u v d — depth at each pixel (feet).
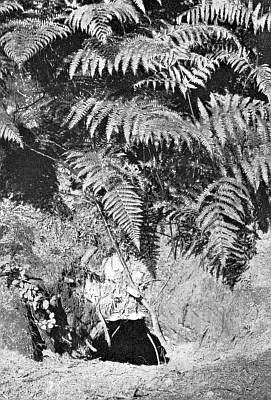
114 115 14.34
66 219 16.57
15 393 13.00
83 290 17.04
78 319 16.71
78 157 15.78
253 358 14.46
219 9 15.83
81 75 15.65
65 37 15.42
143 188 15.97
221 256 15.03
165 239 16.66
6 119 14.40
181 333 16.20
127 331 17.98
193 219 16.08
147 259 16.87
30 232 16.17
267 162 14.96
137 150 15.81
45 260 16.10
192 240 16.37
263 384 13.28
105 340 17.44
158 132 13.87
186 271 16.51
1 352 13.93
